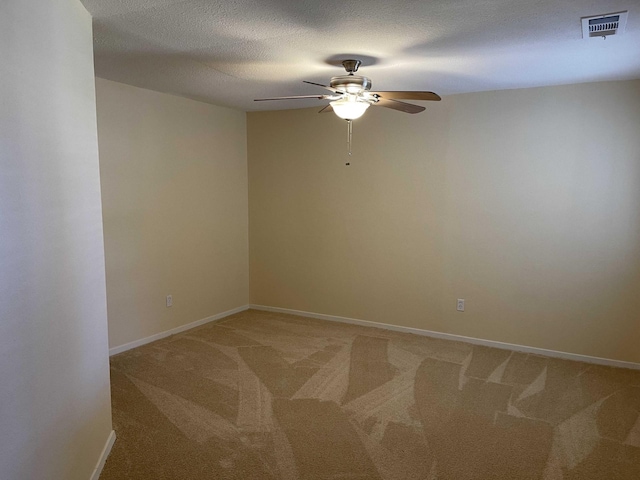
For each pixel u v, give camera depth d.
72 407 1.96
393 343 4.32
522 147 3.97
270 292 5.44
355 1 2.04
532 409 3.04
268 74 3.46
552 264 3.96
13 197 1.46
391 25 2.35
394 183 4.56
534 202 3.97
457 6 2.09
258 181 5.35
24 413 1.52
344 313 5.00
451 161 4.27
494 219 4.15
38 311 1.63
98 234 2.33
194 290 4.80
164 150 4.34
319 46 2.72
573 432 2.76
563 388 3.36
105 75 3.55
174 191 4.48
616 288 3.75
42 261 1.67
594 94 3.68
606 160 3.69
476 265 4.27
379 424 2.83
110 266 3.93
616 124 3.63
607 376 3.58
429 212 4.43
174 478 2.29
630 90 3.56
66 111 1.91
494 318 4.24
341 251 4.93
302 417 2.91
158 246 4.36
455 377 3.54
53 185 1.77
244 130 5.31
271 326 4.84
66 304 1.90
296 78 3.59
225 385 3.38
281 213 5.25
